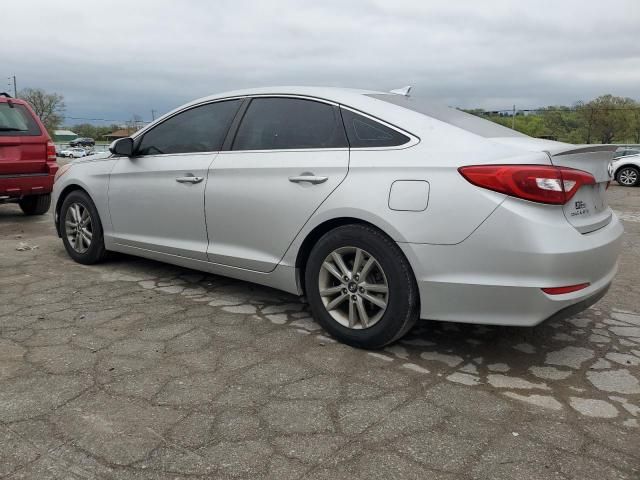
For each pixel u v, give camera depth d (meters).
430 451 2.29
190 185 4.08
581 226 2.96
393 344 3.41
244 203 3.73
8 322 3.63
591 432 2.46
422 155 3.05
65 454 2.21
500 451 2.30
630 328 3.79
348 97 3.51
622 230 3.41
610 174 3.39
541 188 2.79
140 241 4.56
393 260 3.07
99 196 4.89
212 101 4.19
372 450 2.29
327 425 2.47
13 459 2.18
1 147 7.16
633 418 2.59
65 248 5.56
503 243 2.79
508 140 3.16
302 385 2.84
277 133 3.71
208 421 2.48
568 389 2.87
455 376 2.99
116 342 3.33
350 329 3.31
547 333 3.65
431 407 2.65
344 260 3.33
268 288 4.52
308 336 3.50
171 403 2.63
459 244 2.88
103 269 5.04
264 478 2.10
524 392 2.82
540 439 2.39
